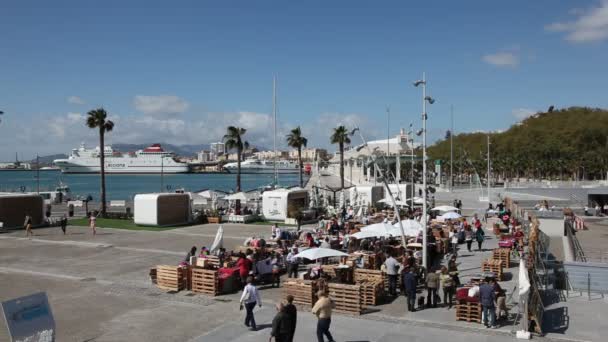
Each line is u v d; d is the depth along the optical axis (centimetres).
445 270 1723
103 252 2819
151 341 1349
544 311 1647
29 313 1098
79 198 7588
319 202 5494
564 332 1425
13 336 1059
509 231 3347
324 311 1259
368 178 8581
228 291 1919
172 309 1667
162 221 4100
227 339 1364
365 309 1667
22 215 4025
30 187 14625
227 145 6844
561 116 17000
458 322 1516
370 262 2228
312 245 2481
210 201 6222
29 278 2136
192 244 3130
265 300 1784
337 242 2644
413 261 2008
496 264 2091
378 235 2381
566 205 6625
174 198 4241
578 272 1953
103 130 5153
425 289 1945
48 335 1127
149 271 2273
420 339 1358
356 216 4188
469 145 16200
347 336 1383
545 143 13462
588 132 13612
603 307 1697
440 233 2931
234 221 4384
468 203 6394
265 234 3594
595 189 6041
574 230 3866
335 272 1962
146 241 3259
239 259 1983
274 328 1162
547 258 2311
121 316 1584
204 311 1645
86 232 3744
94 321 1530
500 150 14625
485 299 1465
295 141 7825
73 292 1892
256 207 5178
